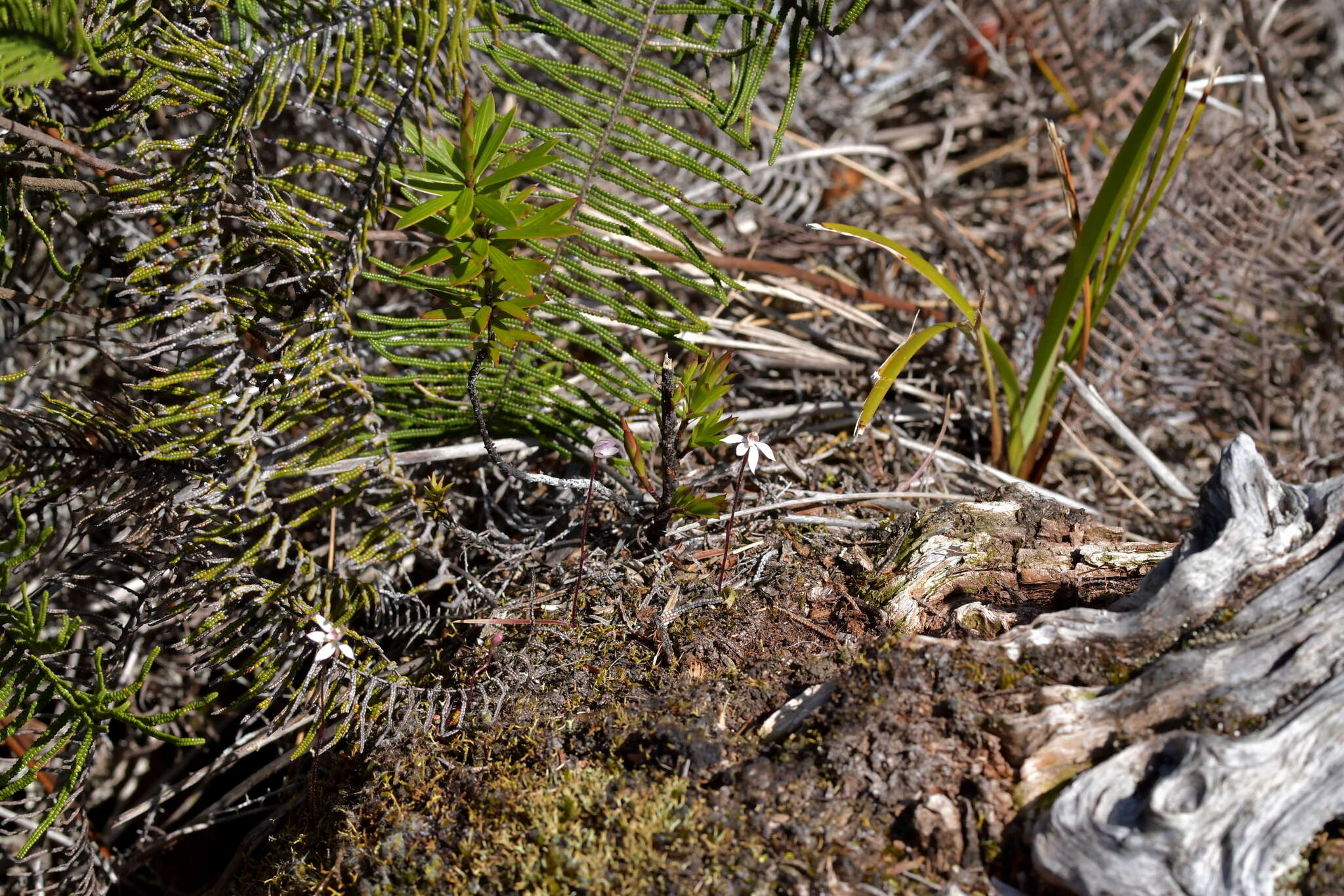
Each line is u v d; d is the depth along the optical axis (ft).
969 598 7.79
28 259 10.34
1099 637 6.69
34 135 7.73
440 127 11.85
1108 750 6.18
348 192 12.41
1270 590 6.40
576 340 9.26
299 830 7.67
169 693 10.71
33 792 10.05
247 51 8.13
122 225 10.64
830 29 8.01
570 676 7.70
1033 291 13.35
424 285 8.72
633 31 8.33
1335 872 5.55
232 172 7.98
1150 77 16.71
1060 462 12.39
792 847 6.24
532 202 8.95
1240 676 6.14
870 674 6.83
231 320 8.18
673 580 8.55
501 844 6.57
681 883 6.13
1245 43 15.92
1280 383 12.94
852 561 8.48
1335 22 17.62
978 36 16.31
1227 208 12.29
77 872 8.77
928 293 13.65
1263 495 6.67
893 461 10.99
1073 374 10.09
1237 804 5.57
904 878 6.09
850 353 12.18
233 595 7.77
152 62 7.56
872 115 16.87
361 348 10.21
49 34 6.51
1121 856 5.59
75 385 8.09
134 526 8.57
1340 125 14.84
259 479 7.97
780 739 6.89
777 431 10.98
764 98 15.55
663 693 7.42
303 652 8.14
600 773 6.84
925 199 13.48
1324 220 13.79
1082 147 15.47
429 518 8.91
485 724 7.43
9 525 8.95
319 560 9.48
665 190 8.52
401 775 7.27
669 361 7.66
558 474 10.36
